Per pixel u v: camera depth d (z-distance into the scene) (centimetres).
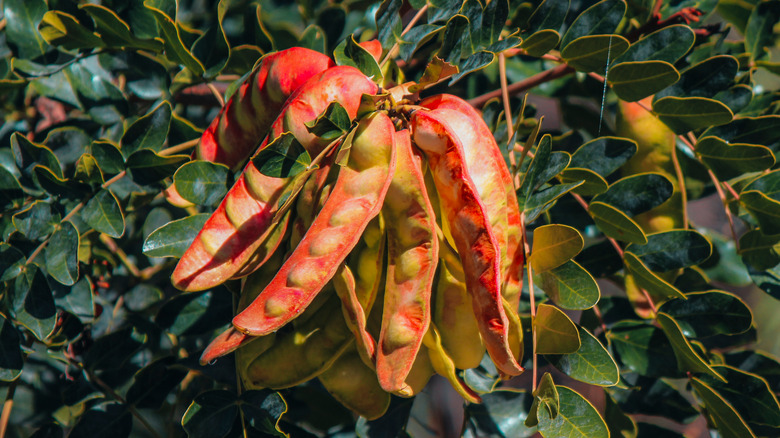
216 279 47
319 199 46
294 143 46
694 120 56
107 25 56
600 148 57
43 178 54
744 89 59
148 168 54
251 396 52
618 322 59
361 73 47
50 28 56
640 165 59
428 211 44
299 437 57
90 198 54
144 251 50
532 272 52
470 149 45
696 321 57
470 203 44
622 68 55
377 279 46
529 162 55
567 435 49
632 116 58
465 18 53
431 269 44
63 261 53
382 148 45
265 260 47
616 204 57
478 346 47
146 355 61
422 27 54
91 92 60
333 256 44
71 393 58
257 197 47
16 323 56
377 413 50
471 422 59
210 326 56
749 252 59
